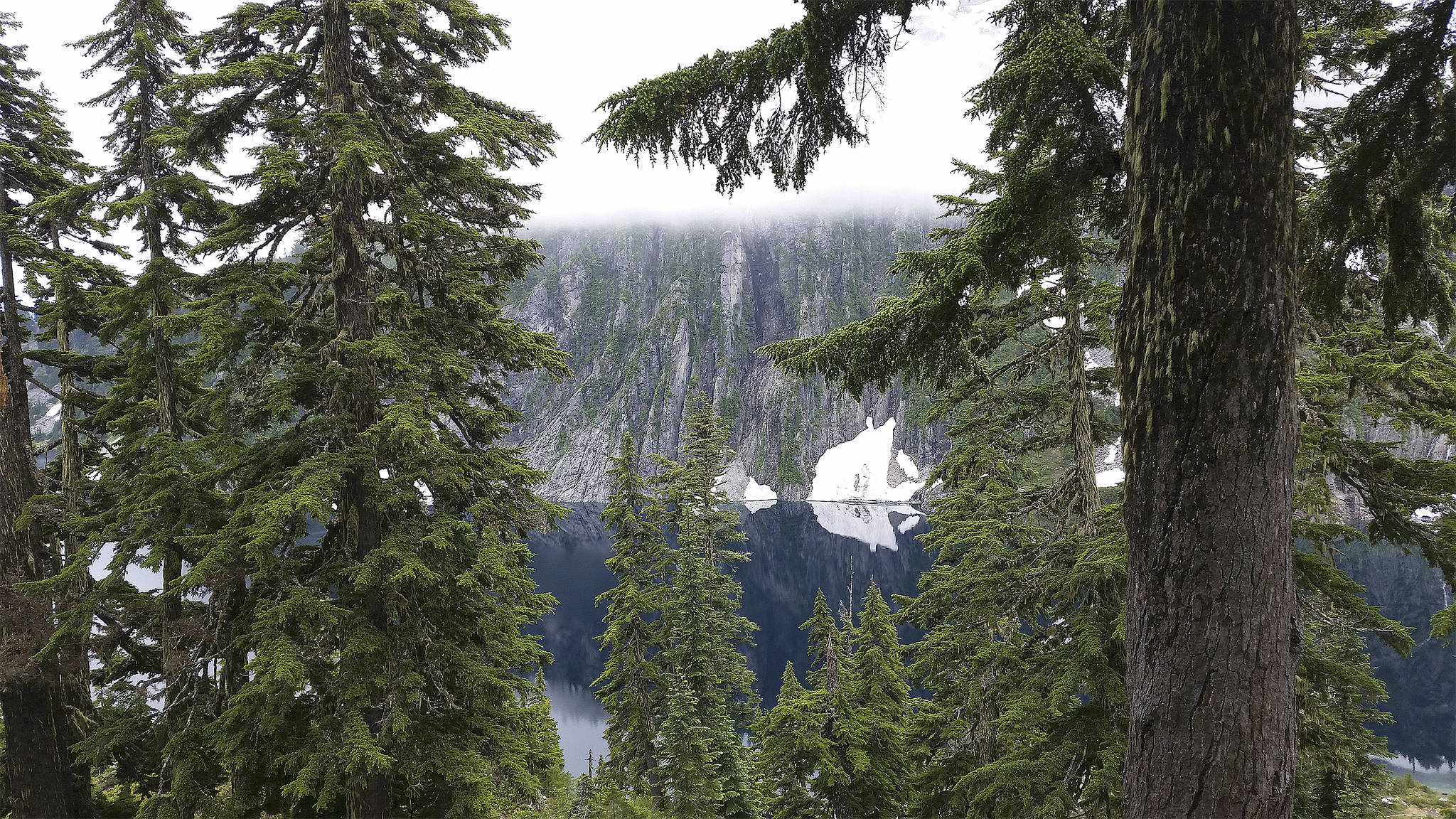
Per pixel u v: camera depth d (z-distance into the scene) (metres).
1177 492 2.65
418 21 10.10
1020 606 9.84
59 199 12.38
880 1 3.81
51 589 10.46
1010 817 8.02
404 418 8.52
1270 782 2.60
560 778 12.27
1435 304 4.47
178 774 8.89
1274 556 2.59
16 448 13.05
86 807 13.45
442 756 9.20
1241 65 2.41
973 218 4.33
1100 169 3.27
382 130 9.93
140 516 10.48
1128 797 2.94
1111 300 9.52
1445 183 3.96
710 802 19.42
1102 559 8.19
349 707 8.96
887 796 16.58
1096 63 3.04
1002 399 11.61
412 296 10.64
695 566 24.84
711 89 4.23
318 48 10.20
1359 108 3.94
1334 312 4.82
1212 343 2.53
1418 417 6.64
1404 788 29.41
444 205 10.78
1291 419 2.61
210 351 8.80
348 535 9.81
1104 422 10.77
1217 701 2.60
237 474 9.64
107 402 13.84
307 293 10.33
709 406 32.44
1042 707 8.21
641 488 23.03
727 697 25.61
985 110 3.70
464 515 10.20
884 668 17.25
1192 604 2.63
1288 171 2.51
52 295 14.01
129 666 14.33
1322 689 7.09
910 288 4.52
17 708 12.33
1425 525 6.38
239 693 8.01
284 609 8.59
